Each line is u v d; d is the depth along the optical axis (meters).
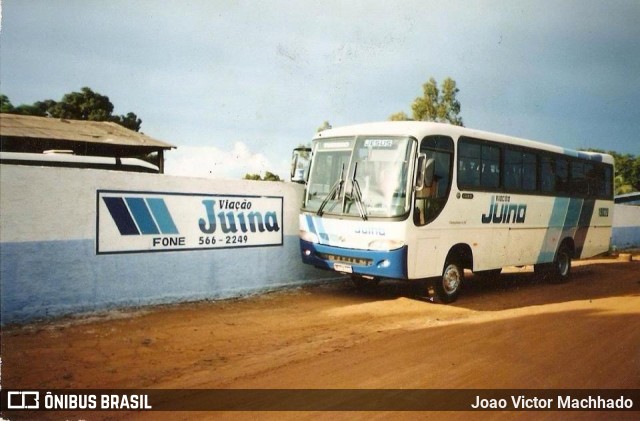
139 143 22.97
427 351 7.25
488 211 11.85
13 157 11.79
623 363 6.88
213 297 10.33
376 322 9.11
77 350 6.83
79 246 8.48
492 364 6.72
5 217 7.73
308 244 11.11
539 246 13.77
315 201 11.09
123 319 8.40
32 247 7.98
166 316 8.78
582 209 15.56
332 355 7.01
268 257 11.42
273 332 8.18
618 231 27.78
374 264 10.04
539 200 13.63
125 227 9.03
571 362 6.88
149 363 6.52
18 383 5.71
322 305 10.44
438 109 30.77
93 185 8.62
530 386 6.00
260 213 11.23
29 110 32.81
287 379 6.06
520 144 12.93
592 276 16.61
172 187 9.67
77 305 8.47
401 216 9.77
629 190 38.72
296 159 11.85
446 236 10.70
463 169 11.14
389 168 10.12
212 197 10.32
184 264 9.88
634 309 10.59
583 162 15.70
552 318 9.61
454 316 9.78
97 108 35.09
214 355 6.93
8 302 7.77
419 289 12.55
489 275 15.87
